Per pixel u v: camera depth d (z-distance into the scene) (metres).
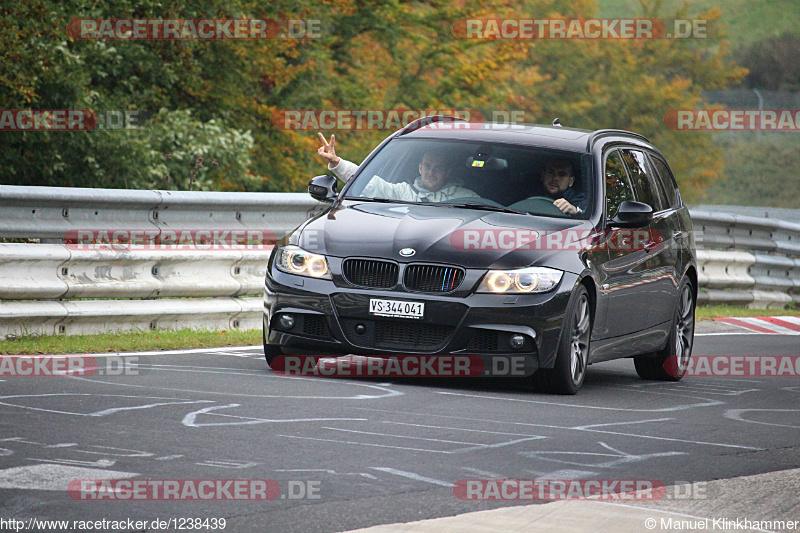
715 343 44.28
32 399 22.77
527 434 22.09
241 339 35.12
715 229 60.75
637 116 176.88
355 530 14.96
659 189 35.28
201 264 37.75
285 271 28.25
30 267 32.97
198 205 37.97
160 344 32.62
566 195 30.47
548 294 27.17
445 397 25.97
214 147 78.19
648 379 34.69
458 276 27.09
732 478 19.31
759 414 27.05
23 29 66.06
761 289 64.31
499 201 30.12
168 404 22.95
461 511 16.12
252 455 18.88
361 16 112.88
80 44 75.88
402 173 31.30
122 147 72.56
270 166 99.69
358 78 114.06
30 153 70.50
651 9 183.12
